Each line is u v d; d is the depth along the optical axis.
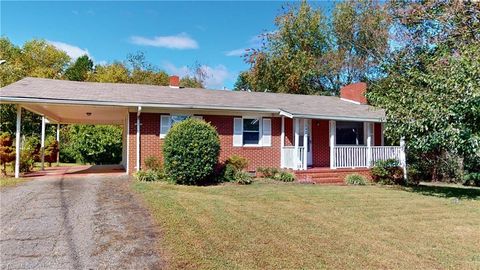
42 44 41.66
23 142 19.39
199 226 6.81
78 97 12.93
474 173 16.98
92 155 23.20
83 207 8.19
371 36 29.56
